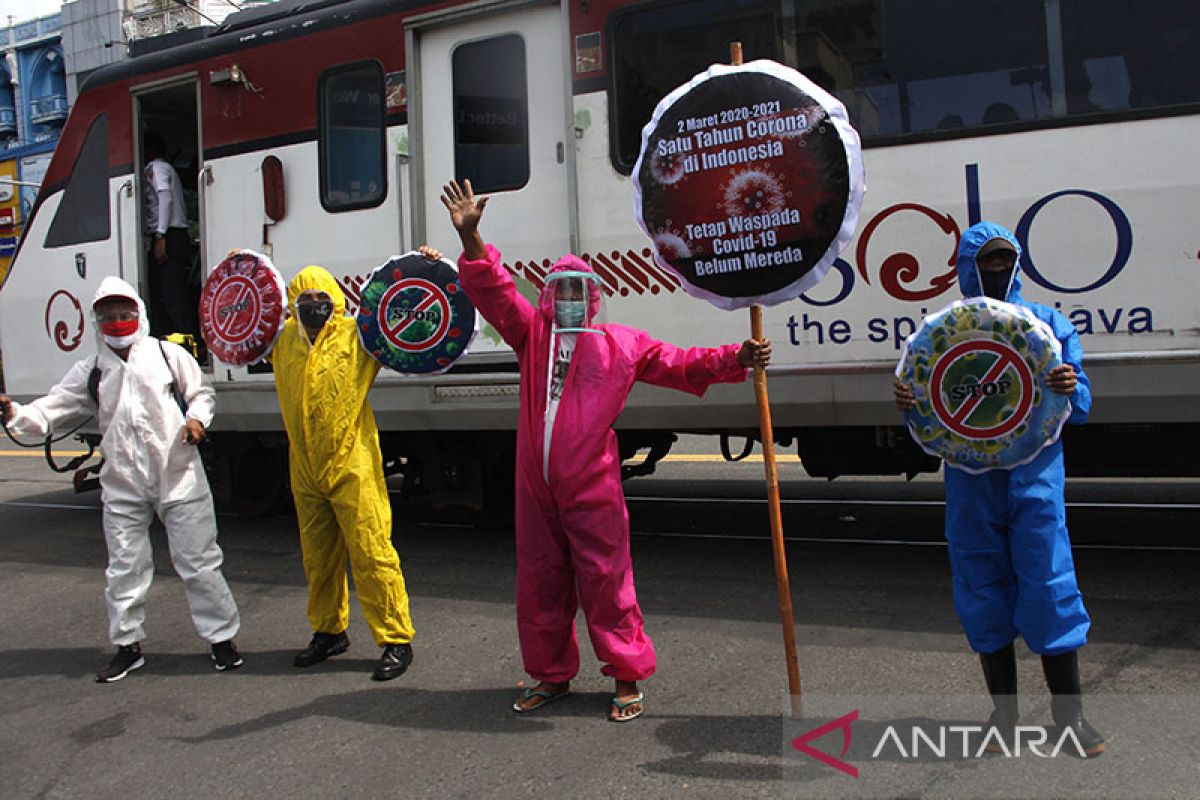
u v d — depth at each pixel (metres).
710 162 3.49
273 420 6.70
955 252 4.81
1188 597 4.78
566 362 3.61
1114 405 4.57
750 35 5.21
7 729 3.94
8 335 7.98
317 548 4.34
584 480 3.55
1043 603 3.06
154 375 4.36
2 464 12.32
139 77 7.20
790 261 3.42
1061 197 4.62
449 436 6.61
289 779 3.38
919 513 6.94
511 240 5.88
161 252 7.25
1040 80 4.66
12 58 33.38
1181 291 4.45
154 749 3.68
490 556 6.27
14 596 5.90
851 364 5.01
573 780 3.25
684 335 5.38
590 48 5.56
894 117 4.93
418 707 3.92
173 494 4.38
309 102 6.48
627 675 3.64
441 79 6.08
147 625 5.19
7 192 26.48
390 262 4.47
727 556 5.98
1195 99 4.41
